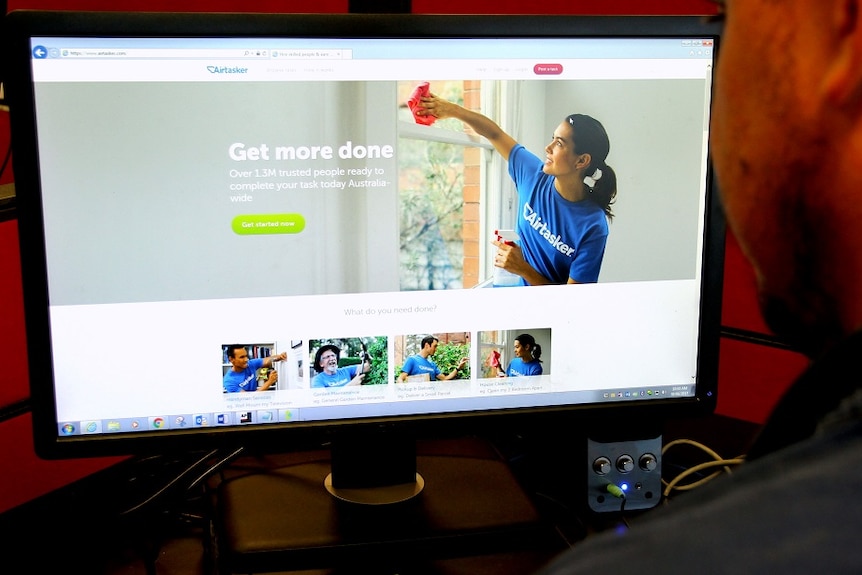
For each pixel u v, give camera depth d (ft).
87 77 1.92
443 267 2.14
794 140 0.80
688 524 0.72
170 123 1.97
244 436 2.10
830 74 0.76
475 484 2.37
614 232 2.21
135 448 2.06
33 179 1.92
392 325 2.14
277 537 2.08
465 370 2.20
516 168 2.13
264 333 2.09
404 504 2.25
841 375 0.77
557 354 2.23
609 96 2.14
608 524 2.43
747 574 0.64
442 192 2.11
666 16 2.10
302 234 2.07
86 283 1.99
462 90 2.07
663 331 2.28
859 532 0.64
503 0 3.67
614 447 2.43
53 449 2.02
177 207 2.00
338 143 2.04
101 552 2.29
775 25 0.81
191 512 2.47
